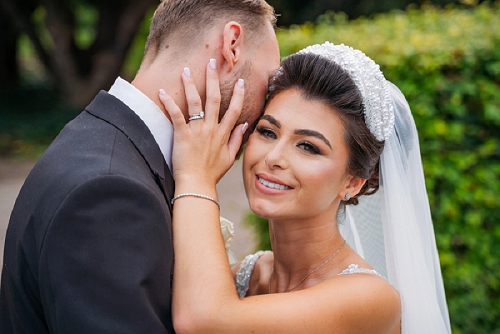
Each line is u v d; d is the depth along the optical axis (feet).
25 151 33.83
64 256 4.46
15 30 49.65
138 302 4.47
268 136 5.53
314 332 5.03
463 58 10.11
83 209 4.47
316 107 5.33
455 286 10.66
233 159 5.67
